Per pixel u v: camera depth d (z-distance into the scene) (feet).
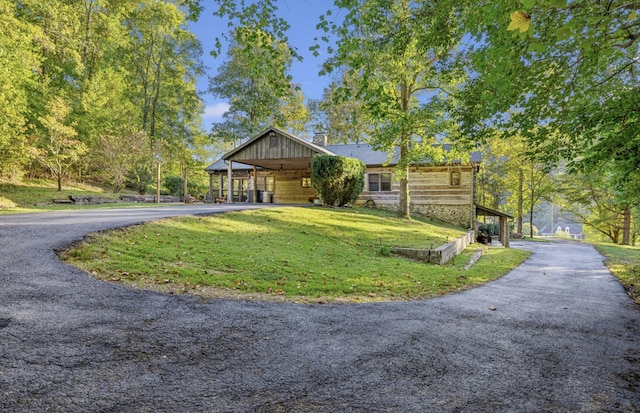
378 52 27.40
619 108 22.04
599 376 10.24
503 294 22.43
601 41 16.69
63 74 80.69
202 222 33.55
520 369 10.52
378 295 19.97
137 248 22.70
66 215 34.76
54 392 7.89
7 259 18.11
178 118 112.98
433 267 31.91
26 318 11.90
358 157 83.30
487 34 22.12
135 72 104.73
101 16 86.63
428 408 8.07
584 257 53.06
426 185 77.30
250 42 23.27
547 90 21.45
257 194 86.07
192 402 7.88
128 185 92.58
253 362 10.14
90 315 12.66
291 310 15.43
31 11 62.49
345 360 10.60
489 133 27.25
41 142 62.39
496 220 154.71
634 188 35.76
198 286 17.57
